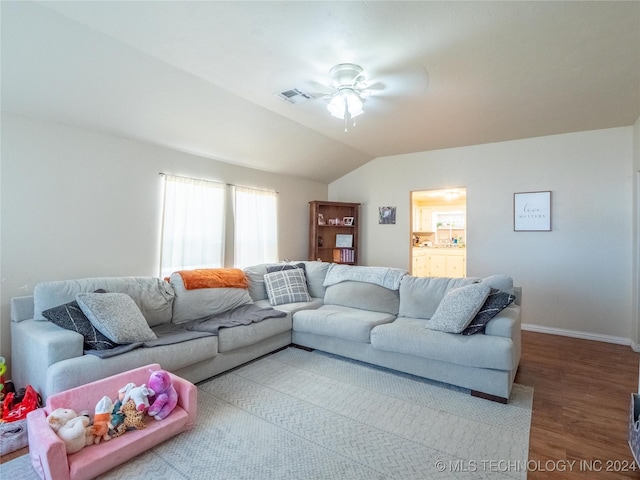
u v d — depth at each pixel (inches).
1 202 102.6
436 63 98.0
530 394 98.9
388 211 215.3
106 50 92.9
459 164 189.9
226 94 123.3
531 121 146.5
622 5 73.0
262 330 122.3
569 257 161.0
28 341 88.0
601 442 75.6
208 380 107.2
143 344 92.3
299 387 102.7
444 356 100.0
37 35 84.3
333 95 109.9
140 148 137.5
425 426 81.9
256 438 76.7
